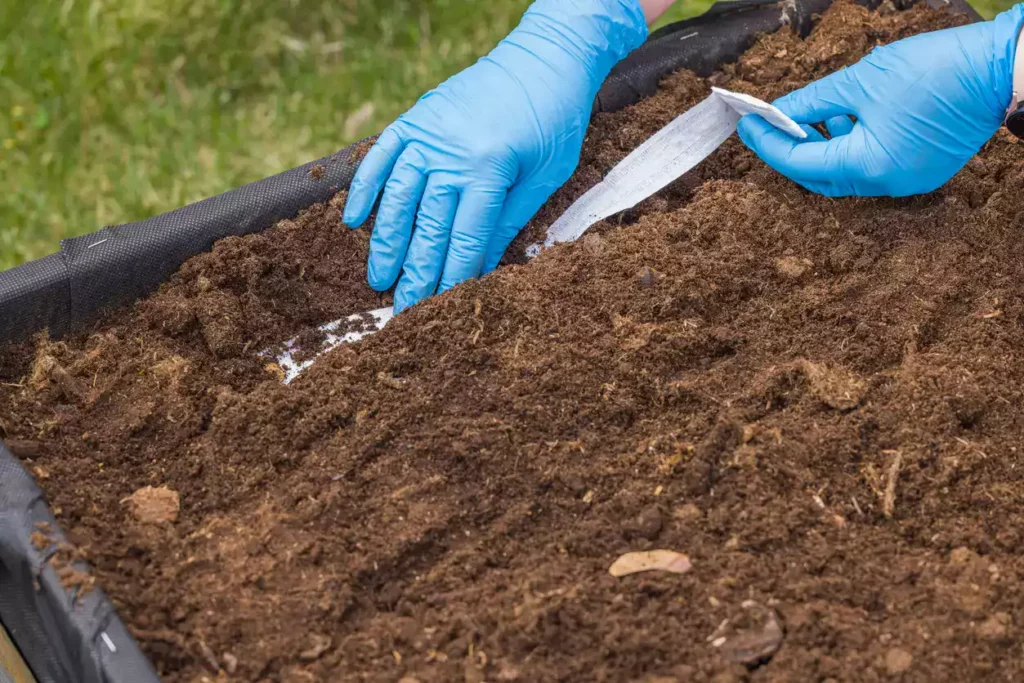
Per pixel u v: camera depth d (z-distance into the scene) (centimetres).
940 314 139
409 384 133
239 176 268
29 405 133
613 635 105
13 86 268
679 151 160
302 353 144
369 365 135
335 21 291
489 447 126
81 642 101
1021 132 144
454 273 155
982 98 147
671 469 122
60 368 134
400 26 293
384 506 120
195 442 129
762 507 118
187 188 263
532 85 159
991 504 119
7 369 137
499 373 135
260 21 288
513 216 161
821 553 113
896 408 128
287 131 276
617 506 119
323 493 121
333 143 275
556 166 161
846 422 126
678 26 183
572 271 145
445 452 126
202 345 143
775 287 145
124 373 137
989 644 105
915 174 152
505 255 163
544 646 105
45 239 253
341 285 154
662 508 118
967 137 151
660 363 135
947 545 115
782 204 157
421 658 105
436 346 138
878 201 159
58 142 266
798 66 177
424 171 158
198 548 115
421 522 118
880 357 135
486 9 298
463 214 154
